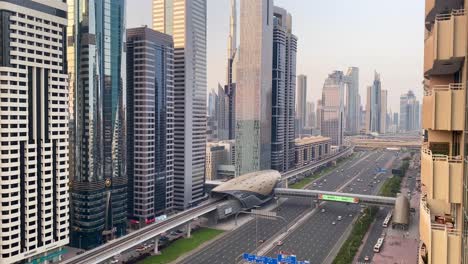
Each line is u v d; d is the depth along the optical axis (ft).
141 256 645.10
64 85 629.92
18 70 558.15
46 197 601.21
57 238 623.36
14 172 554.87
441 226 125.18
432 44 127.75
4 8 542.57
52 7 609.83
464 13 116.06
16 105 555.28
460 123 116.67
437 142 143.23
